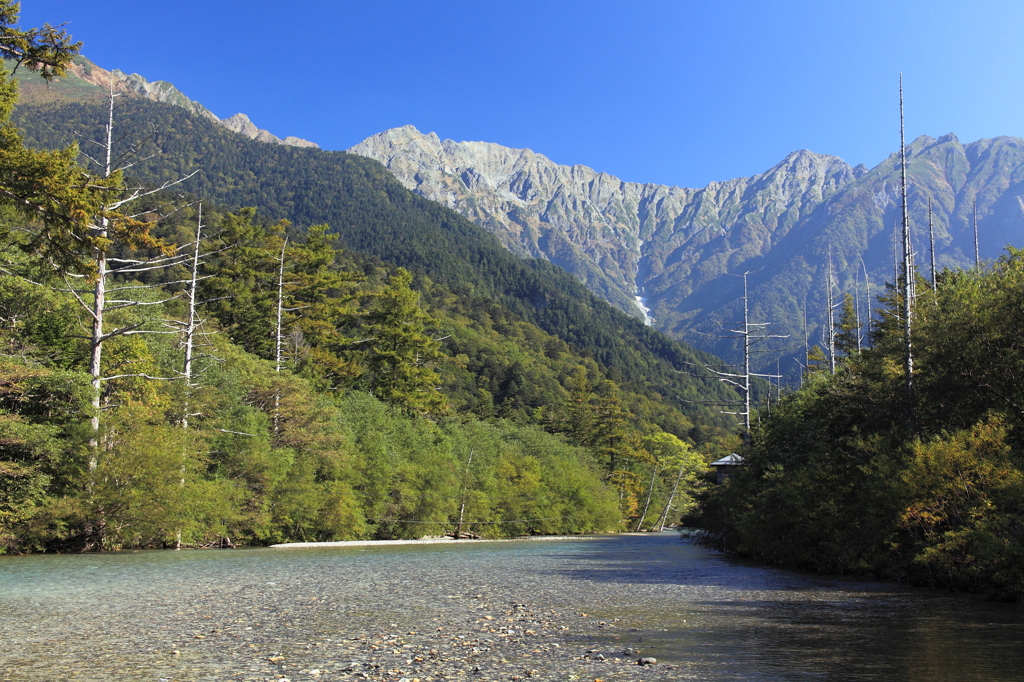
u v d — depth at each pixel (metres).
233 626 15.09
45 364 35.31
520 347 188.12
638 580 26.50
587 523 91.88
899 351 28.17
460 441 76.44
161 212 100.69
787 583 25.31
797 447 35.34
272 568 29.73
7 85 20.78
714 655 12.09
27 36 19.94
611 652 12.36
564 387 170.88
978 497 20.00
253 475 46.50
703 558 41.00
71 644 12.99
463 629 14.84
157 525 36.72
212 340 56.44
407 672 10.78
